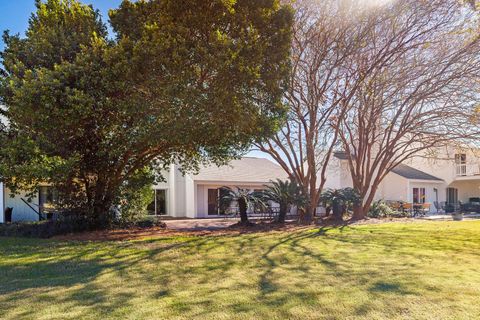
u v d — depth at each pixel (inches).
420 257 289.3
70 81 353.7
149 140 387.9
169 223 658.2
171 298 180.5
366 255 297.3
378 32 534.3
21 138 361.4
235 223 618.2
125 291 193.3
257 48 353.1
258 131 400.8
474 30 470.3
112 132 424.5
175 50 342.0
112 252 307.6
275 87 377.1
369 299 178.5
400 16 523.2
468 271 239.1
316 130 621.6
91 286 203.6
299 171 650.8
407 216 839.7
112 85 356.8
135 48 343.6
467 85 555.5
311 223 592.4
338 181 1067.3
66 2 422.0
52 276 228.2
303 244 353.4
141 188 524.7
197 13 352.2
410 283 207.8
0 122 423.5
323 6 520.1
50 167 349.4
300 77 583.8
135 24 390.3
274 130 423.2
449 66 547.8
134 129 401.1
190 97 346.0
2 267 254.8
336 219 661.3
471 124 591.5
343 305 169.8
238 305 169.8
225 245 343.3
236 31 367.2
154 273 234.2
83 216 466.0
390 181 1107.3
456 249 328.8
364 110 630.5
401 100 613.3
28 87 328.5
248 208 601.3
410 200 1076.5
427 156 851.4
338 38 523.5
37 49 380.5
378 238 399.9
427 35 530.9
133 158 480.4
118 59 355.9
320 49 539.2
